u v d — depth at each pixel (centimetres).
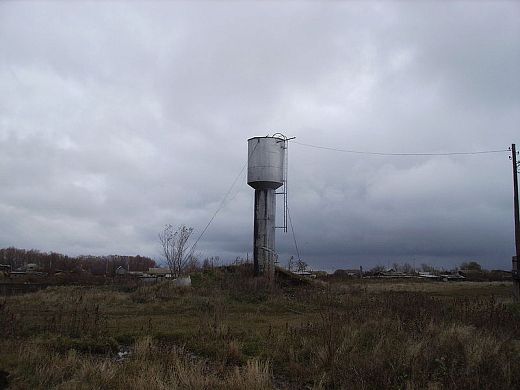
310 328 1348
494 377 831
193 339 1296
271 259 3478
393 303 1788
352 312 1594
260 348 1188
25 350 1036
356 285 3766
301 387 902
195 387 812
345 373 895
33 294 3053
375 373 862
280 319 1875
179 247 4150
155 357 1005
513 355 1000
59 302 2427
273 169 3531
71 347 1202
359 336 1225
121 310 2156
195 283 3203
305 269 5900
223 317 1894
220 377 927
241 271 3694
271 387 870
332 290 3014
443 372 870
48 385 855
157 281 3603
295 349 1158
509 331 1295
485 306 1698
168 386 820
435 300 1967
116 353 1211
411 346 1025
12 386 828
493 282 6178
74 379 860
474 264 8569
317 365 982
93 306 2258
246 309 2261
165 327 1586
